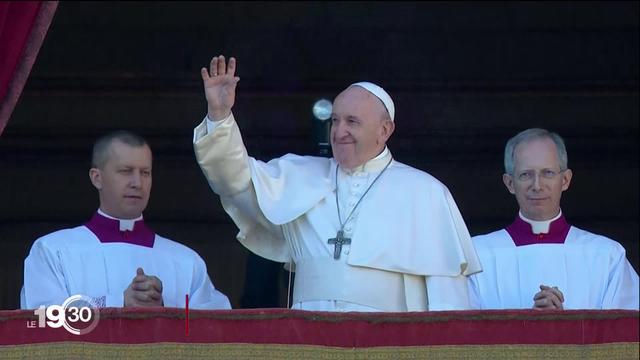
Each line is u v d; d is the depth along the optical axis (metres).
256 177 21.88
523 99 40.78
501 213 38.75
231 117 21.00
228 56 41.31
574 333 20.25
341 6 42.34
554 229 25.52
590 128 40.59
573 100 40.97
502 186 38.94
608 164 39.94
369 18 42.19
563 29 42.03
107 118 40.19
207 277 26.08
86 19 41.31
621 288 24.84
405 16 42.25
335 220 22.09
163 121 40.34
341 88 40.88
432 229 21.98
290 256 22.64
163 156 39.50
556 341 20.22
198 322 20.17
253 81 40.69
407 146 39.81
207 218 38.47
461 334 20.19
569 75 41.47
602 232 38.06
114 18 41.47
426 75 41.31
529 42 41.84
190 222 38.16
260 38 41.50
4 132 39.22
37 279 24.58
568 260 25.27
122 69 40.91
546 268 25.25
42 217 38.19
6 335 20.03
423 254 21.78
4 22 19.55
